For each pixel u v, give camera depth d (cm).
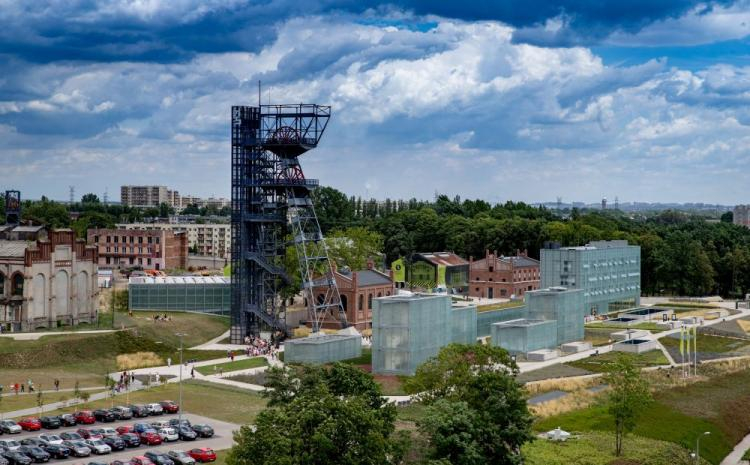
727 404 18838
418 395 14900
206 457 12875
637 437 15862
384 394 17700
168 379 19012
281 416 10556
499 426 12331
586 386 19175
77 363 19775
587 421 16475
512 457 12031
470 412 11981
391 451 11069
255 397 17325
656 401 18312
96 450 13175
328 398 10769
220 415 15825
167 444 13875
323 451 10188
